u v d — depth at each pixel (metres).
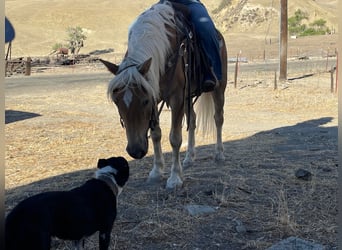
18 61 32.22
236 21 78.44
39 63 37.81
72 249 4.55
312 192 5.90
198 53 6.46
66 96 18.31
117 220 5.17
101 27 85.19
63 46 65.44
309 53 39.41
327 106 14.41
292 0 82.62
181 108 6.11
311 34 65.75
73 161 8.19
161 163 6.55
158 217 5.18
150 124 5.39
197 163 7.54
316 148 8.52
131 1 102.25
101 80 24.75
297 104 14.96
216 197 5.74
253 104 15.27
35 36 74.69
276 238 4.73
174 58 5.90
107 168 4.19
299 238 4.63
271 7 79.38
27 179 7.13
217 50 6.76
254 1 81.50
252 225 5.03
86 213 3.83
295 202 5.61
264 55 37.62
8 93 20.02
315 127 11.10
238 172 6.88
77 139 10.14
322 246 4.44
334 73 23.12
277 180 6.43
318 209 5.41
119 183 4.20
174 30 6.03
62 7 95.88
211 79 6.61
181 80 6.04
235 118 12.90
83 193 3.95
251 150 8.45
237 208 5.47
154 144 6.48
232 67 29.80
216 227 4.97
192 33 6.36
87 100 17.12
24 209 3.53
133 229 4.93
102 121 12.61
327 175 6.68
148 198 5.84
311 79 21.23
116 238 4.74
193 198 5.78
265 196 5.85
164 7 6.07
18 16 87.94
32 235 3.45
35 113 14.09
